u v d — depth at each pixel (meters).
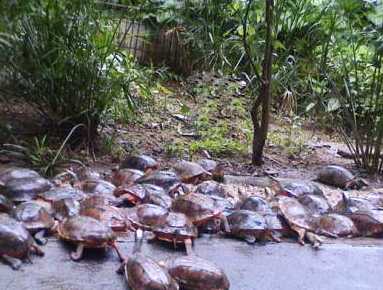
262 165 3.18
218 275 1.71
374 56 3.25
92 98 2.91
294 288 1.86
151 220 2.06
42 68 2.81
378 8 3.24
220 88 4.00
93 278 1.76
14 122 3.09
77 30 2.86
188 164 2.69
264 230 2.12
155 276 1.63
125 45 4.46
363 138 3.35
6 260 1.77
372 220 2.30
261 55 3.90
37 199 2.19
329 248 2.15
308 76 4.17
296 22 4.36
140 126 3.55
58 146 2.89
